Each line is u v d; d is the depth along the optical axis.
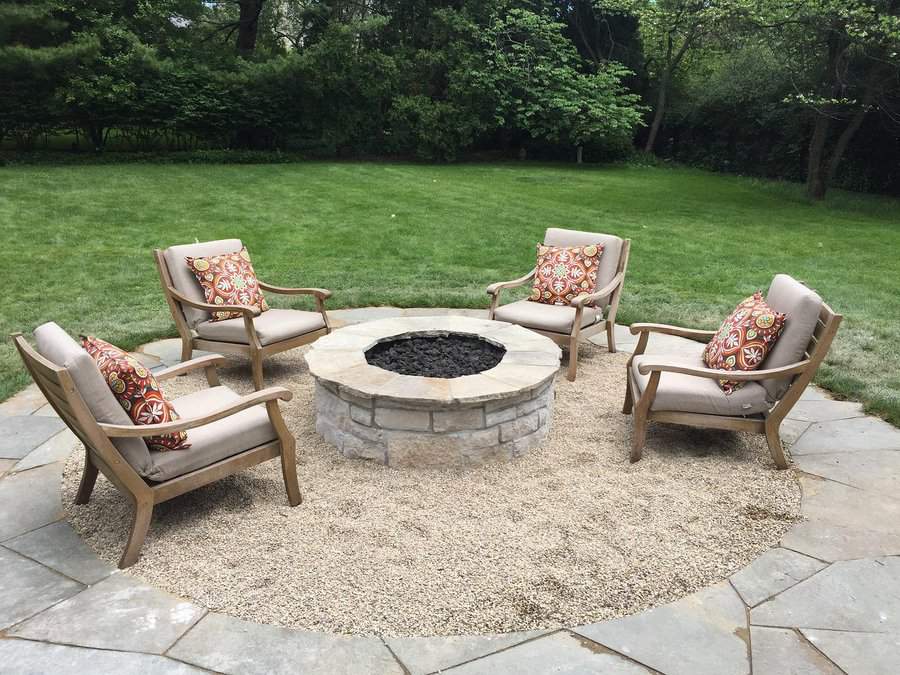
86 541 2.91
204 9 18.86
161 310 6.55
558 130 20.55
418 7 20.08
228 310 4.70
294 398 4.62
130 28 16.81
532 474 3.53
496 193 14.59
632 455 3.67
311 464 3.64
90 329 5.87
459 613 2.42
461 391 3.51
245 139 18.81
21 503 3.21
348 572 2.66
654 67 25.58
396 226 10.89
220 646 2.25
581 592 2.54
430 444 3.53
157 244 9.29
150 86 16.22
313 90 18.09
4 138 15.87
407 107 18.83
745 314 3.71
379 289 7.50
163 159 16.45
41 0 15.15
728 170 22.30
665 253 9.70
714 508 3.17
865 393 4.54
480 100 19.62
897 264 9.27
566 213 12.67
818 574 2.66
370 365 3.94
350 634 2.32
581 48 24.30
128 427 2.64
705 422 3.60
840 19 12.79
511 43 20.48
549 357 4.12
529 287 7.74
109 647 2.24
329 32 18.09
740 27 14.37
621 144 21.86
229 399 3.33
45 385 2.81
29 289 7.10
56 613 2.41
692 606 2.47
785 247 10.35
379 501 3.24
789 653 2.23
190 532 2.97
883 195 17.92
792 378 3.52
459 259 9.04
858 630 2.34
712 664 2.18
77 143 16.56
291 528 3.00
